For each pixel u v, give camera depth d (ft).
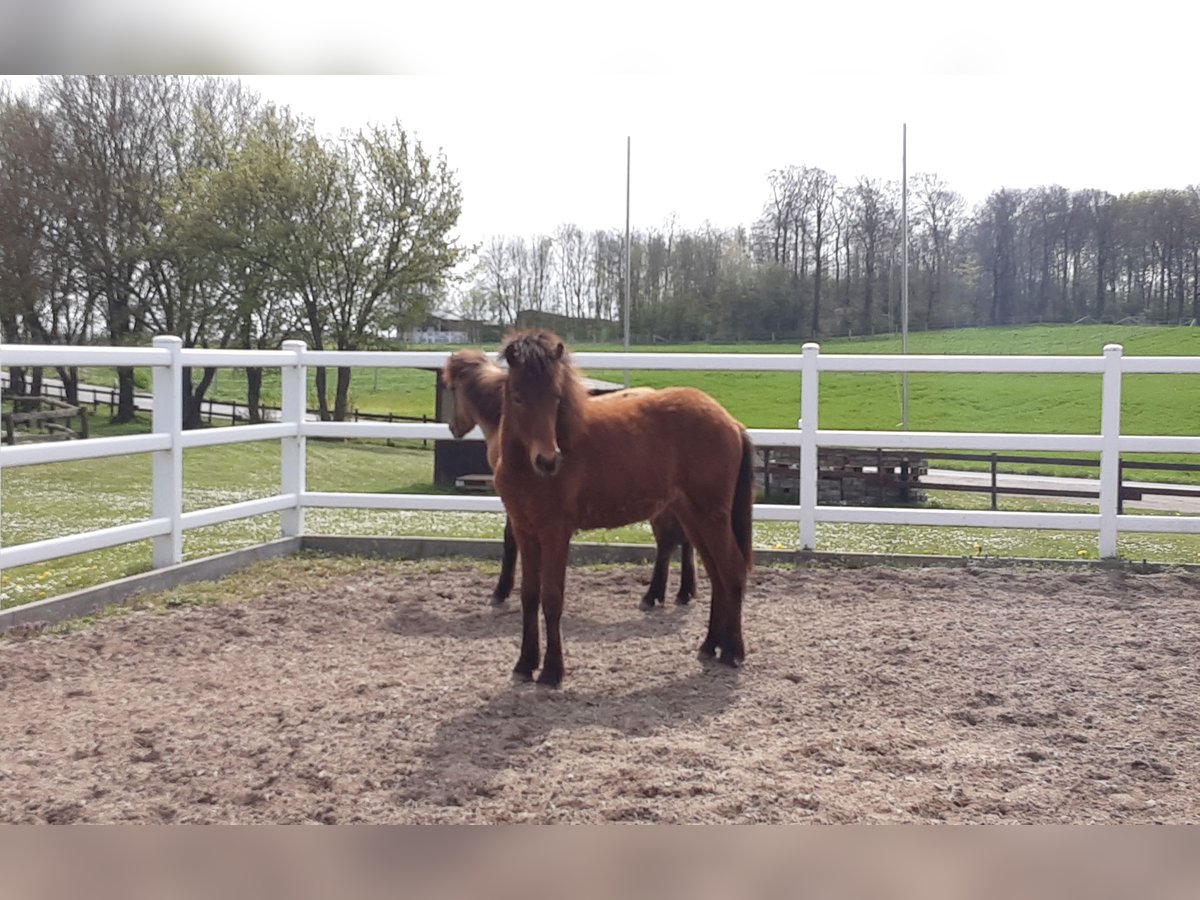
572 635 20.92
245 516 27.35
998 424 105.29
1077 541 36.40
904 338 85.97
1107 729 15.23
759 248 156.76
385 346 107.65
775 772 13.30
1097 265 156.76
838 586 24.93
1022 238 156.97
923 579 25.58
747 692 17.02
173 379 24.67
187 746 14.15
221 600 23.20
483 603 23.59
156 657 18.76
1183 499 57.67
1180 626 21.22
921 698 16.70
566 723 15.31
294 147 106.22
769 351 144.56
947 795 12.62
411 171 104.47
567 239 154.10
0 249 94.84
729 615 18.63
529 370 15.96
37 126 96.37
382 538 28.94
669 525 23.06
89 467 62.64
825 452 56.18
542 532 17.16
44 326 107.24
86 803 12.28
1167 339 141.59
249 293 101.96
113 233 104.37
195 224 99.50
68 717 15.40
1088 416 106.73
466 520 42.93
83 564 28.50
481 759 13.70
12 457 19.67
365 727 14.99
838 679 17.70
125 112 103.45
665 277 155.63
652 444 18.13
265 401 125.08
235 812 12.07
